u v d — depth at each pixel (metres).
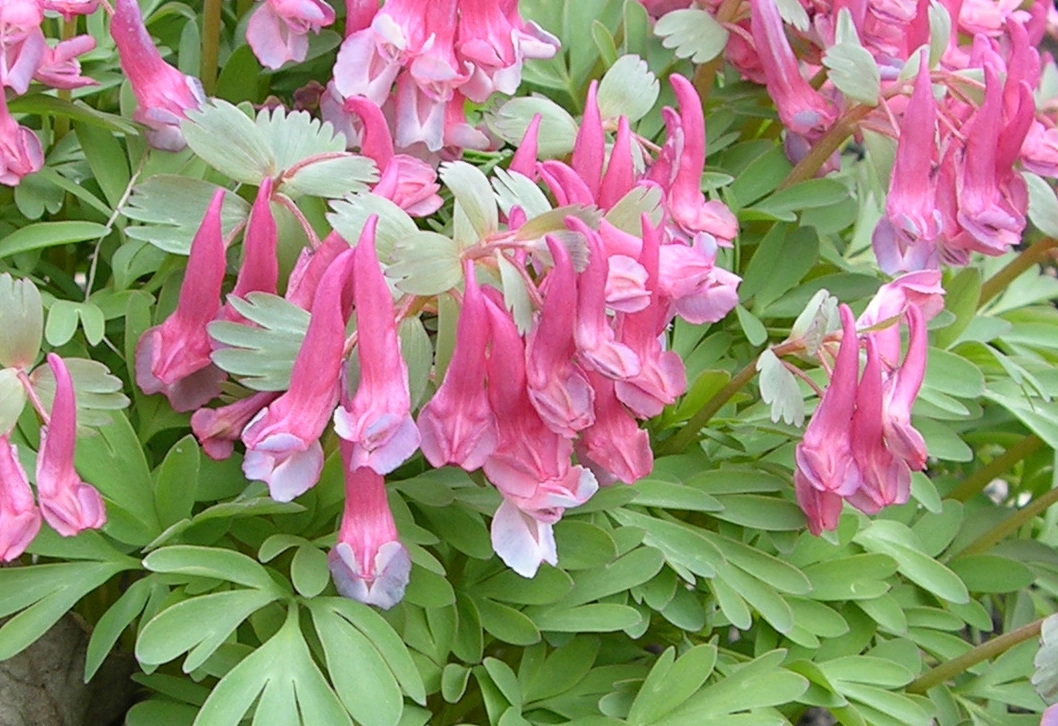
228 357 0.24
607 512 0.27
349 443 0.24
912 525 0.30
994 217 0.27
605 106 0.27
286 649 0.24
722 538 0.27
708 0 0.29
